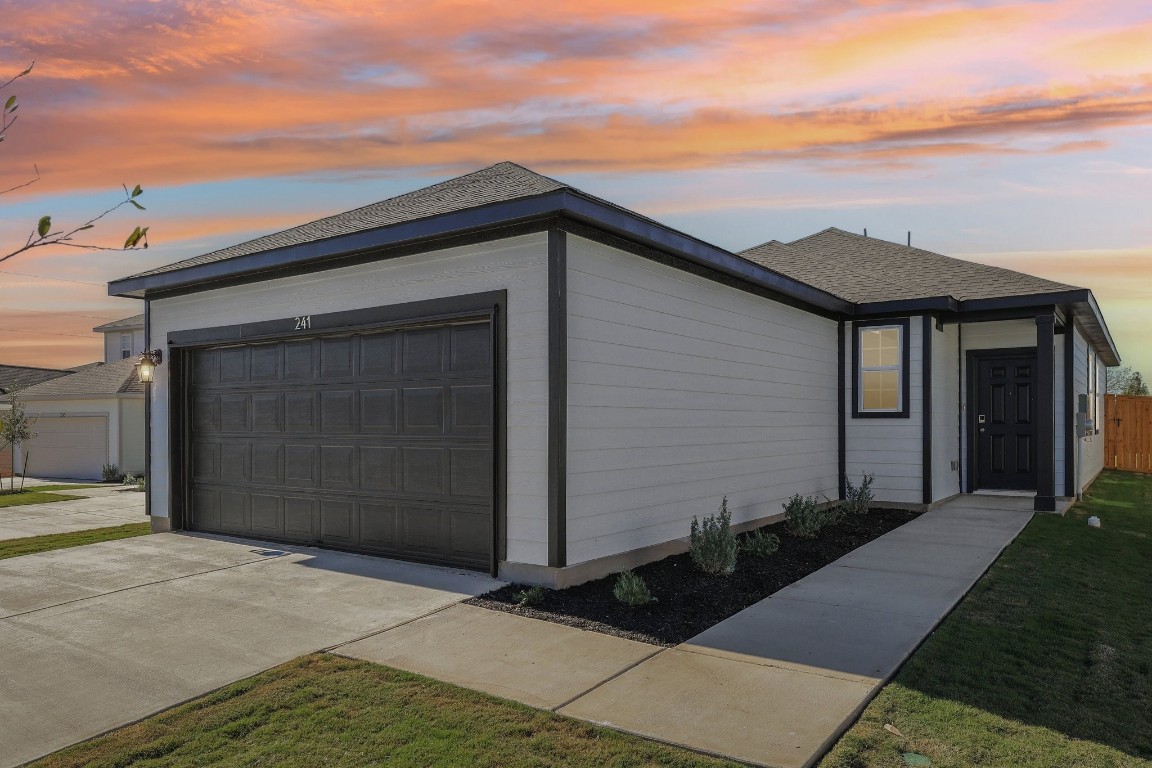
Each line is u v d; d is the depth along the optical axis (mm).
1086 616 5902
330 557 7988
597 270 6977
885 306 11758
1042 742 3742
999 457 13258
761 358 9961
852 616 5859
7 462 23812
